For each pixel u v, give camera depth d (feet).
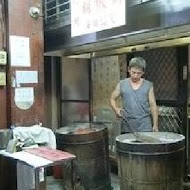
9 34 11.14
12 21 11.19
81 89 15.69
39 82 11.93
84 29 10.23
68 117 16.12
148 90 10.11
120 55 13.75
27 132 10.26
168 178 7.87
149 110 10.18
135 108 10.10
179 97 11.97
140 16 8.79
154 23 8.42
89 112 15.48
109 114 14.37
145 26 8.67
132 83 10.25
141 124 10.06
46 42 13.11
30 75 11.68
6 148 9.55
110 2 9.28
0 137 9.79
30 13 11.59
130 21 9.09
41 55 11.94
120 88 10.43
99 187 11.11
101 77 14.76
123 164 8.21
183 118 11.84
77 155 10.77
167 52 12.37
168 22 8.04
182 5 7.66
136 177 7.93
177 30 8.63
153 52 12.89
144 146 7.74
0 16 11.12
